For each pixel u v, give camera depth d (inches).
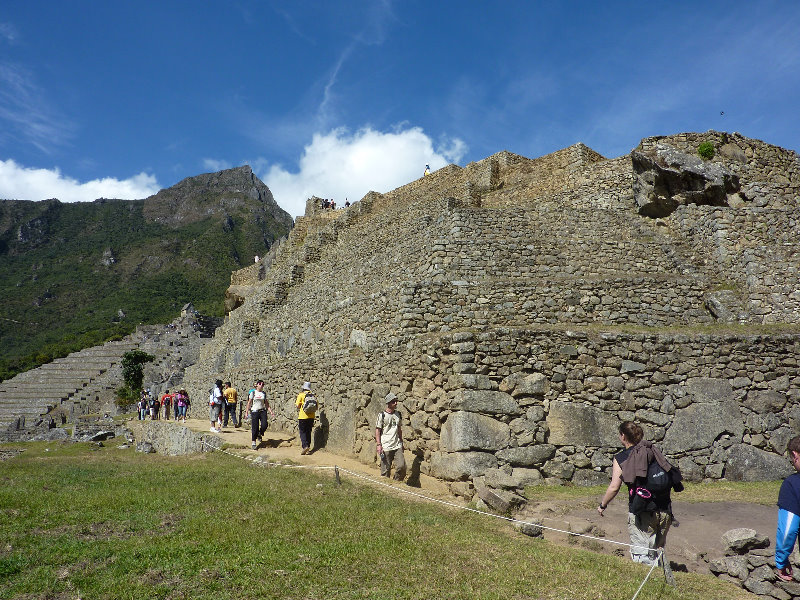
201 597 230.7
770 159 776.3
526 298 666.8
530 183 1001.5
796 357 510.9
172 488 428.8
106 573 254.7
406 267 797.9
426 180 1234.0
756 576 264.4
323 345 896.3
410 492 418.3
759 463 478.0
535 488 439.8
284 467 530.6
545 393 475.2
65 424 1726.1
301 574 252.5
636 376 493.4
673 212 774.5
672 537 336.2
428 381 497.4
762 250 680.4
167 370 2167.8
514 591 241.1
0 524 328.5
